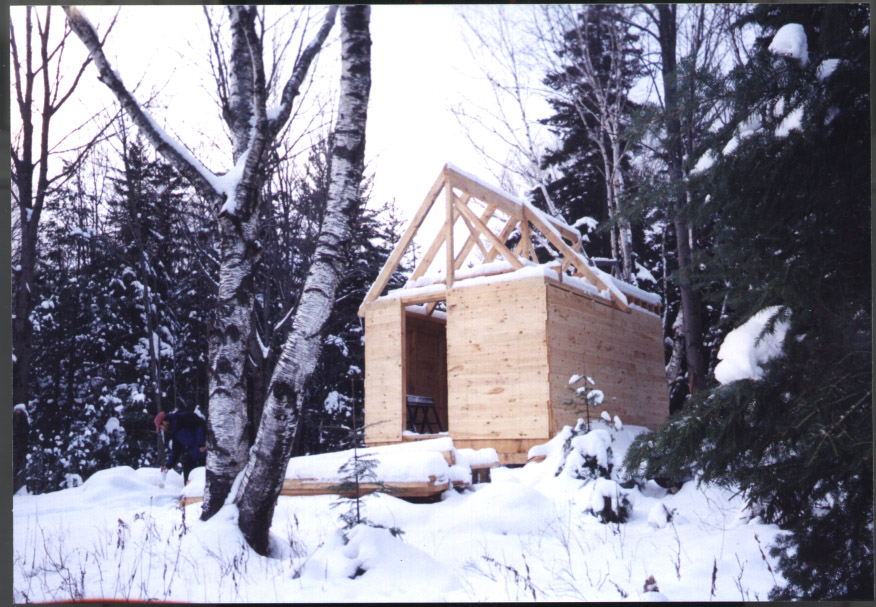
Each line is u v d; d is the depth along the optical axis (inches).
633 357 533.0
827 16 156.0
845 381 148.6
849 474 155.4
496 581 205.2
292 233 720.3
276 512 319.0
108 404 773.9
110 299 803.4
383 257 882.1
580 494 308.2
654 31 711.1
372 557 210.2
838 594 153.6
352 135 260.2
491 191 504.4
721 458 161.8
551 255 792.9
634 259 738.8
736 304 178.9
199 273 810.2
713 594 171.2
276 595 191.5
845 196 160.6
